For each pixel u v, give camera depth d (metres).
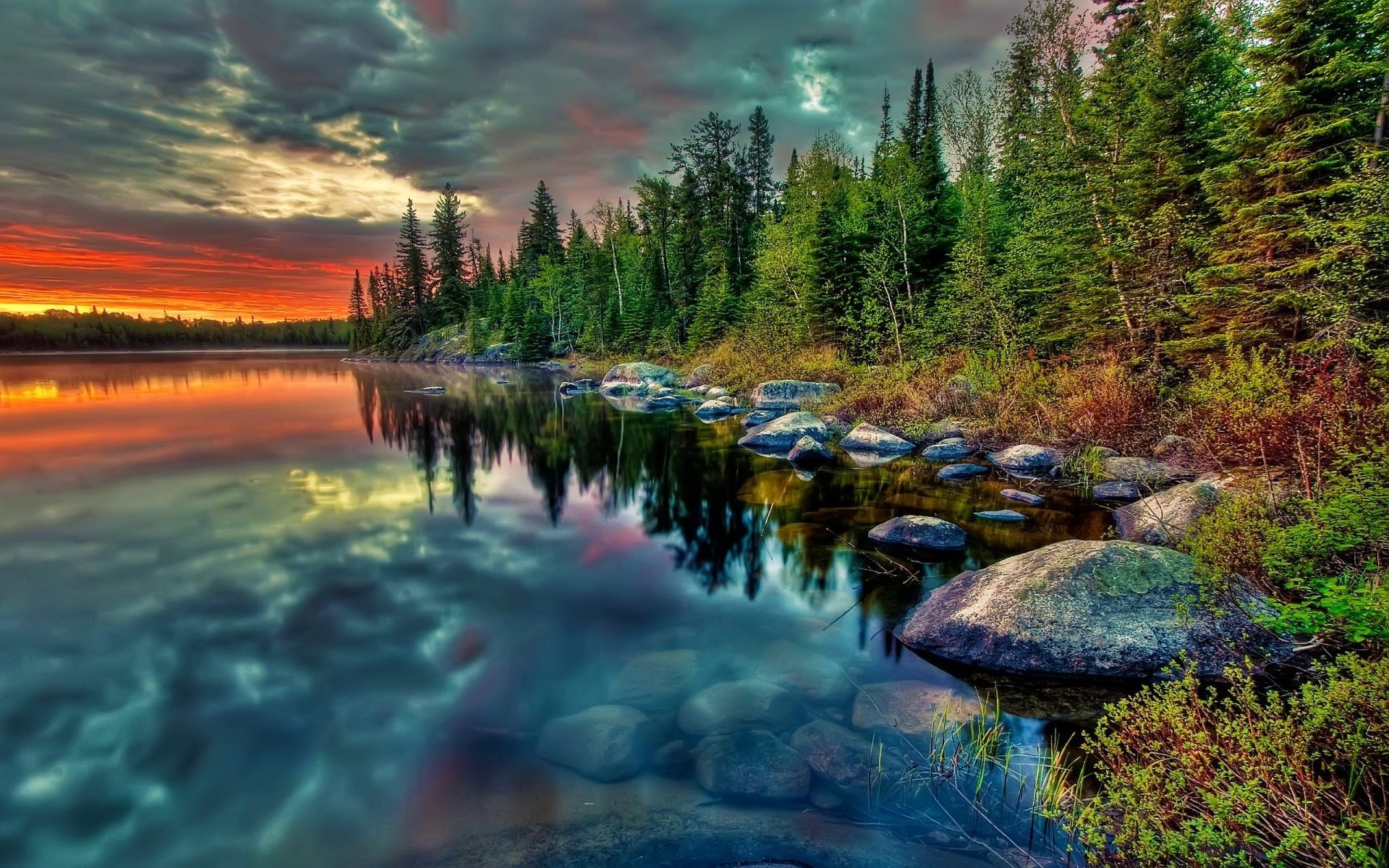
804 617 6.24
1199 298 11.38
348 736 4.26
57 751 4.10
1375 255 8.27
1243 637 4.59
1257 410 6.85
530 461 15.48
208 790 3.73
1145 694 3.36
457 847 3.21
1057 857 3.04
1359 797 2.69
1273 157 10.29
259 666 5.26
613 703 4.61
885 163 24.66
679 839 3.21
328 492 11.80
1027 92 20.64
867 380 19.50
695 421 21.80
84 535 8.83
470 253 84.62
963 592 5.82
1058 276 17.05
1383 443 5.27
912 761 3.84
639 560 8.18
